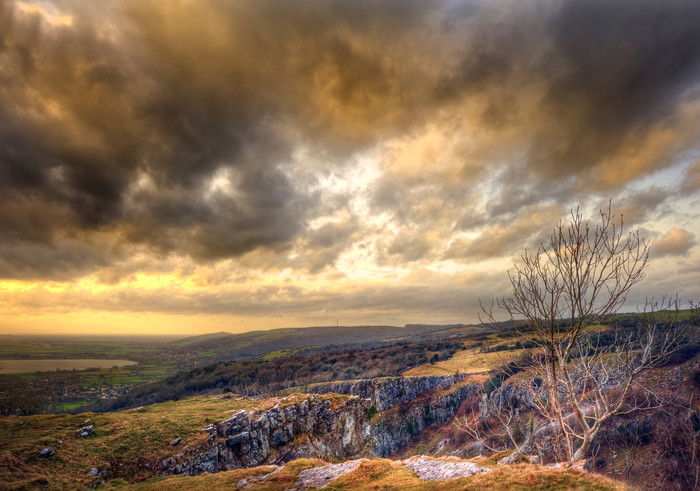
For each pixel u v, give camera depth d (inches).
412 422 5128.0
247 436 1964.8
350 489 820.0
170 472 1465.3
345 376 6466.5
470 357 6333.7
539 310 726.5
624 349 721.0
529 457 839.7
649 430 1857.8
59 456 1334.9
